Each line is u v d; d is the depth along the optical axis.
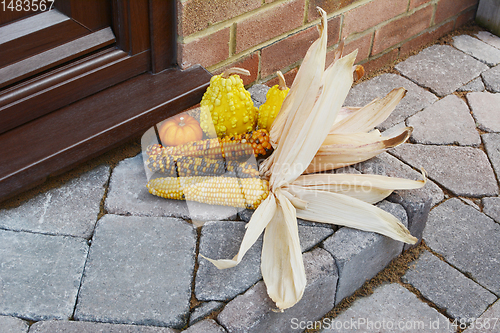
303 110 1.24
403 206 1.30
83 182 1.33
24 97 1.28
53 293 1.18
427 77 1.72
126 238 1.25
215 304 1.18
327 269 1.22
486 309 1.28
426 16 1.76
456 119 1.60
